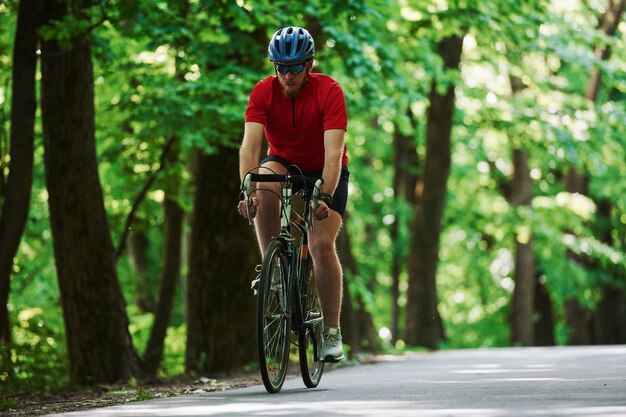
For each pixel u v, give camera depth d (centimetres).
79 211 1341
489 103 2658
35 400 1116
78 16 1305
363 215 3534
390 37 1875
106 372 1352
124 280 2698
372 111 1773
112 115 1809
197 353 1509
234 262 1512
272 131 745
